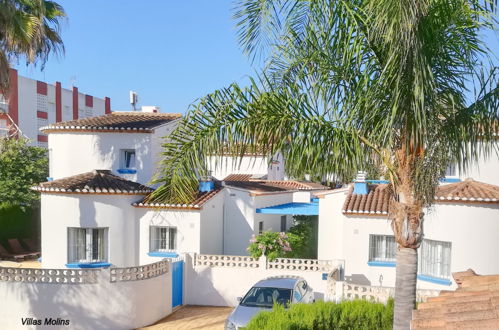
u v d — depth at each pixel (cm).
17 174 3061
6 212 2978
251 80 934
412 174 921
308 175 999
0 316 1725
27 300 1709
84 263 2177
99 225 2183
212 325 1772
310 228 2812
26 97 4644
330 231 2225
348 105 934
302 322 1154
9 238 3009
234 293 2052
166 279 1909
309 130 927
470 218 1748
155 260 2247
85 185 2186
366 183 2158
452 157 993
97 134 2506
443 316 655
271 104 930
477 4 918
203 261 2083
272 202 2853
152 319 1812
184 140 955
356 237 2003
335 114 935
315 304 1261
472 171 2114
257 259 2042
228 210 2550
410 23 736
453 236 1778
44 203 2216
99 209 2184
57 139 2559
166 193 966
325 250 2230
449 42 920
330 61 937
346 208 2002
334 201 2217
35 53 2003
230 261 2059
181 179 943
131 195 2256
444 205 1800
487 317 611
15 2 1948
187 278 2083
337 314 1206
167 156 958
